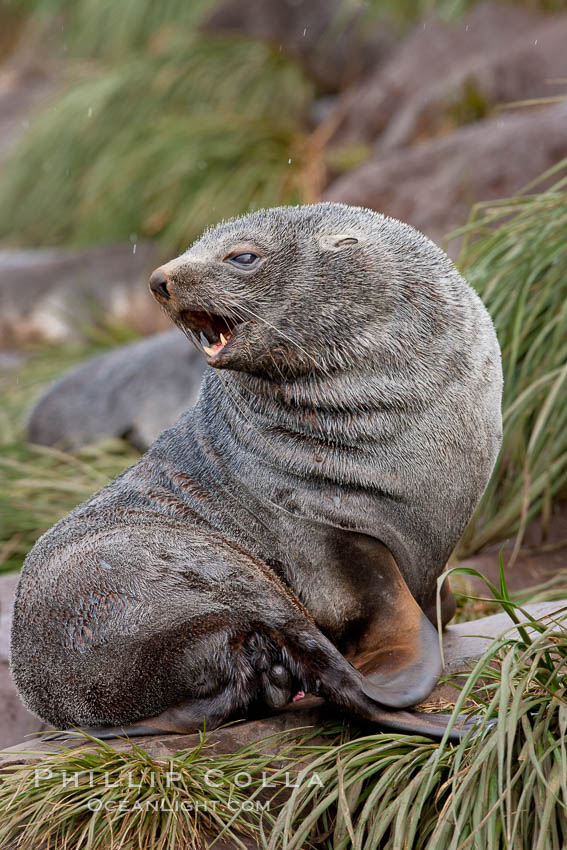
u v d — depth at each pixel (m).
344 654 16.88
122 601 16.06
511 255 25.28
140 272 49.44
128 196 50.88
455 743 14.52
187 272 16.28
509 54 42.81
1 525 28.31
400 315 16.16
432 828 13.91
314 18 57.03
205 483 17.34
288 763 15.05
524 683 13.88
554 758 13.66
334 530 16.39
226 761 14.88
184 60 55.84
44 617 16.56
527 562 23.53
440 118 43.31
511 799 13.52
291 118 53.88
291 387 16.42
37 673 16.66
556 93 40.62
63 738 16.44
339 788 13.79
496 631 17.72
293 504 16.55
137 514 17.38
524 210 26.02
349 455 16.34
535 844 13.05
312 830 14.46
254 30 57.97
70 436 34.44
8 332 49.94
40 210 55.47
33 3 74.88
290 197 47.97
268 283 16.22
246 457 16.88
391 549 16.56
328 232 16.53
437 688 16.45
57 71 71.12
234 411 17.05
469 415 16.41
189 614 15.80
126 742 15.80
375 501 16.34
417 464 16.27
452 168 35.31
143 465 18.28
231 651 15.66
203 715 15.92
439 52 47.53
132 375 34.22
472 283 25.58
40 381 41.84
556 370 23.83
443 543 17.05
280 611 15.75
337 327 16.09
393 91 48.19
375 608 16.41
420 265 16.47
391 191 36.47
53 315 49.53
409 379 16.11
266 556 16.92
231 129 50.81
